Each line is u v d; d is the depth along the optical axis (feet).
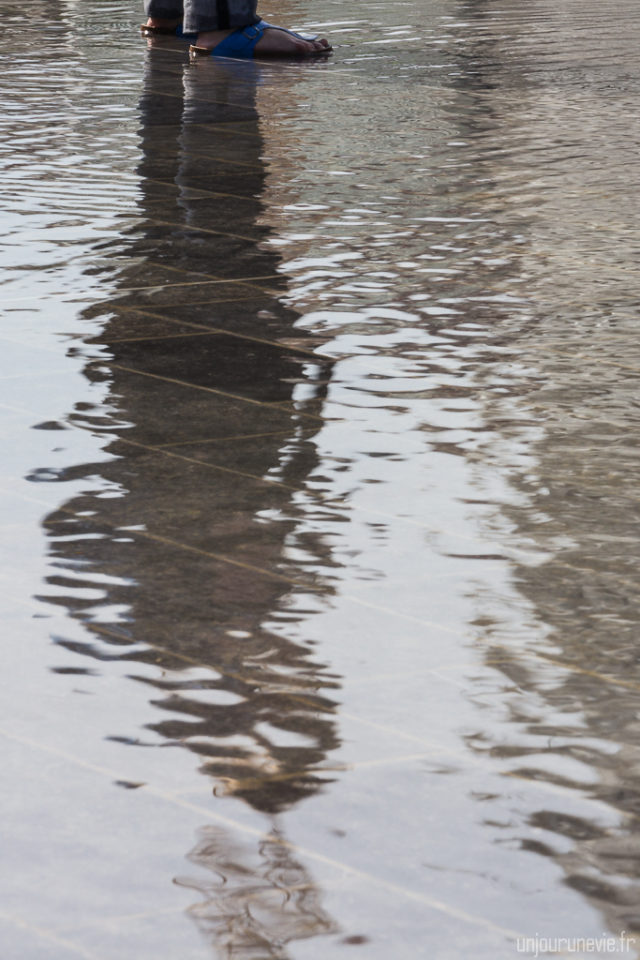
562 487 9.28
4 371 11.76
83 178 20.21
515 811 5.80
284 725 6.44
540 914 5.19
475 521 8.74
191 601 7.64
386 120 24.90
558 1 47.37
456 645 7.19
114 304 13.93
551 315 13.51
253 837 5.63
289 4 46.24
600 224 17.30
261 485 9.29
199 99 27.22
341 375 11.71
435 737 6.36
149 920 5.15
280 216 17.94
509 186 19.57
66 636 7.25
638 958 4.96
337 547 8.33
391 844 5.58
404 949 5.01
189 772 6.08
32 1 48.03
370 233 17.01
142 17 42.55
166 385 11.42
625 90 28.09
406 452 9.94
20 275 15.01
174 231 17.10
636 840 5.62
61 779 6.02
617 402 11.02
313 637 7.25
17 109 26.17
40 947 5.02
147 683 6.81
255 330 13.05
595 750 6.26
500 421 10.58
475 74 30.48
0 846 5.57
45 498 9.04
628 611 7.55
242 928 5.10
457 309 13.74
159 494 9.11
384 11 43.98
